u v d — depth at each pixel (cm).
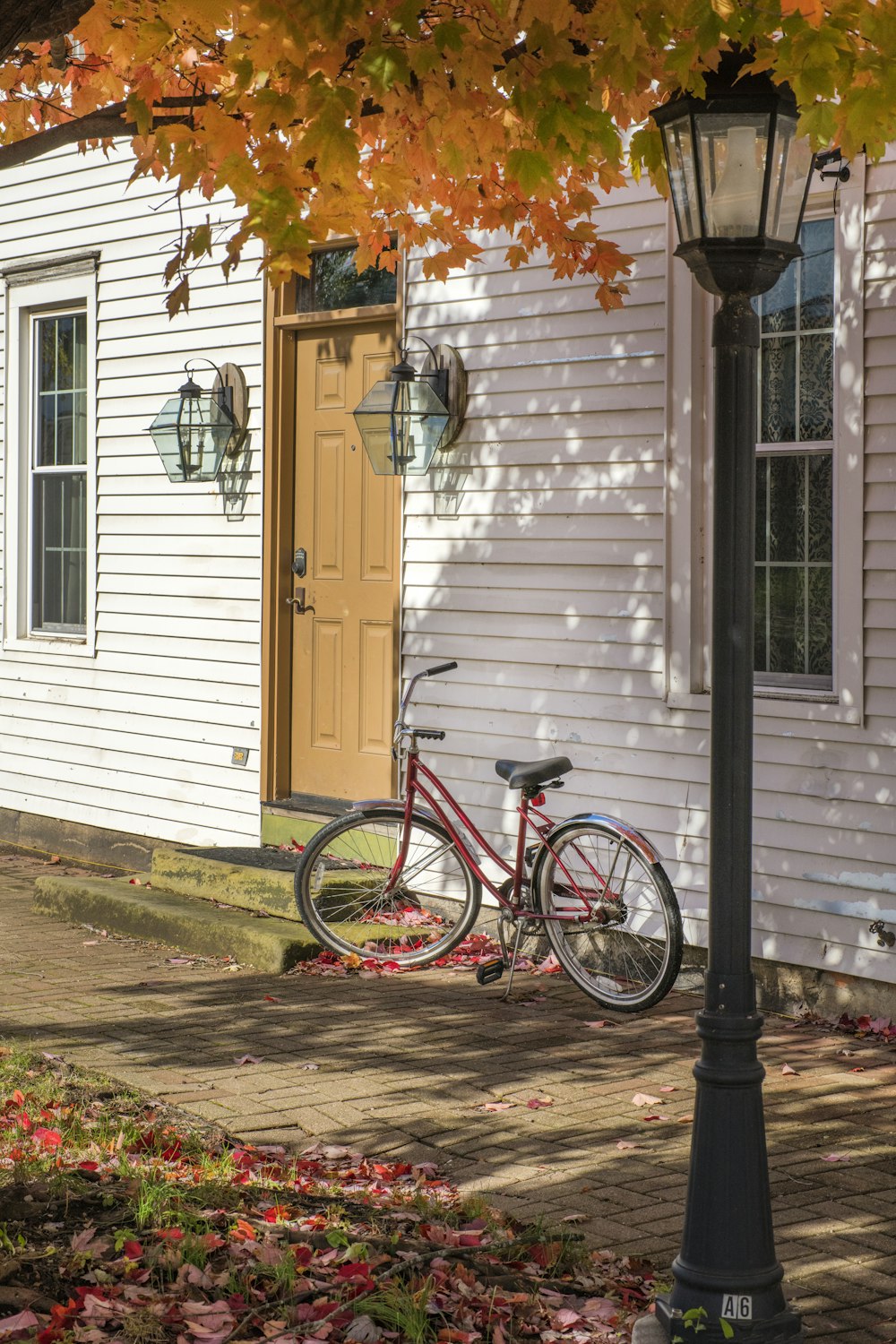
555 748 757
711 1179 356
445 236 592
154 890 865
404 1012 663
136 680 1023
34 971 739
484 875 714
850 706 634
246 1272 372
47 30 406
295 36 370
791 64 349
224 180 410
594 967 732
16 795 1134
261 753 924
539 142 405
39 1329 331
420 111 433
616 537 729
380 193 495
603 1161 483
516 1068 580
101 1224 400
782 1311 356
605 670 734
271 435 913
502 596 781
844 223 630
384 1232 415
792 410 667
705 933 694
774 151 354
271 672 919
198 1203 425
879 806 628
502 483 779
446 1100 542
